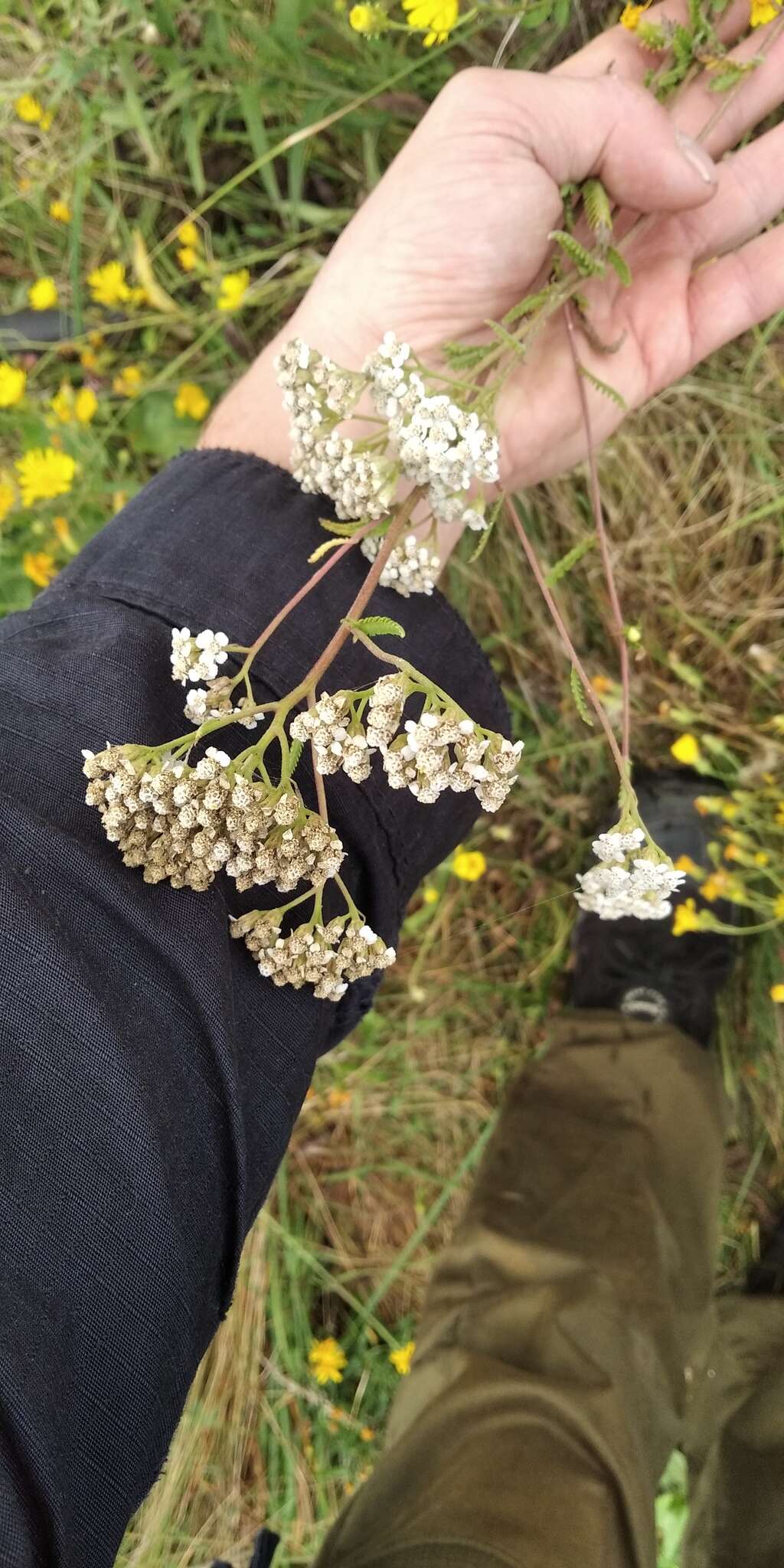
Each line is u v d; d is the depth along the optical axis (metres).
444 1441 0.48
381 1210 0.70
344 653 0.37
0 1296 0.25
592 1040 0.64
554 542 0.57
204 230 0.59
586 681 0.31
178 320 0.59
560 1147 0.62
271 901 0.33
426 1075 0.68
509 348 0.35
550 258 0.42
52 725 0.31
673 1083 0.62
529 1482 0.44
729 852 0.54
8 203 0.57
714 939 0.62
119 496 0.60
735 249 0.47
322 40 0.49
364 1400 0.69
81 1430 0.26
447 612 0.40
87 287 0.62
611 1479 0.45
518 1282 0.56
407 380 0.29
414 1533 0.42
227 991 0.30
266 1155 0.32
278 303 0.58
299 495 0.39
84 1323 0.26
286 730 0.34
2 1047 0.27
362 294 0.42
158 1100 0.28
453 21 0.38
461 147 0.39
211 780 0.26
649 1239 0.57
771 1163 0.65
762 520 0.54
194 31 0.51
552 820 0.61
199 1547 0.69
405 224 0.41
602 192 0.39
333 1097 0.67
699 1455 0.58
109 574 0.36
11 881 0.28
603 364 0.45
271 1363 0.69
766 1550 0.47
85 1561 0.25
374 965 0.30
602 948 0.65
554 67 0.46
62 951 0.28
